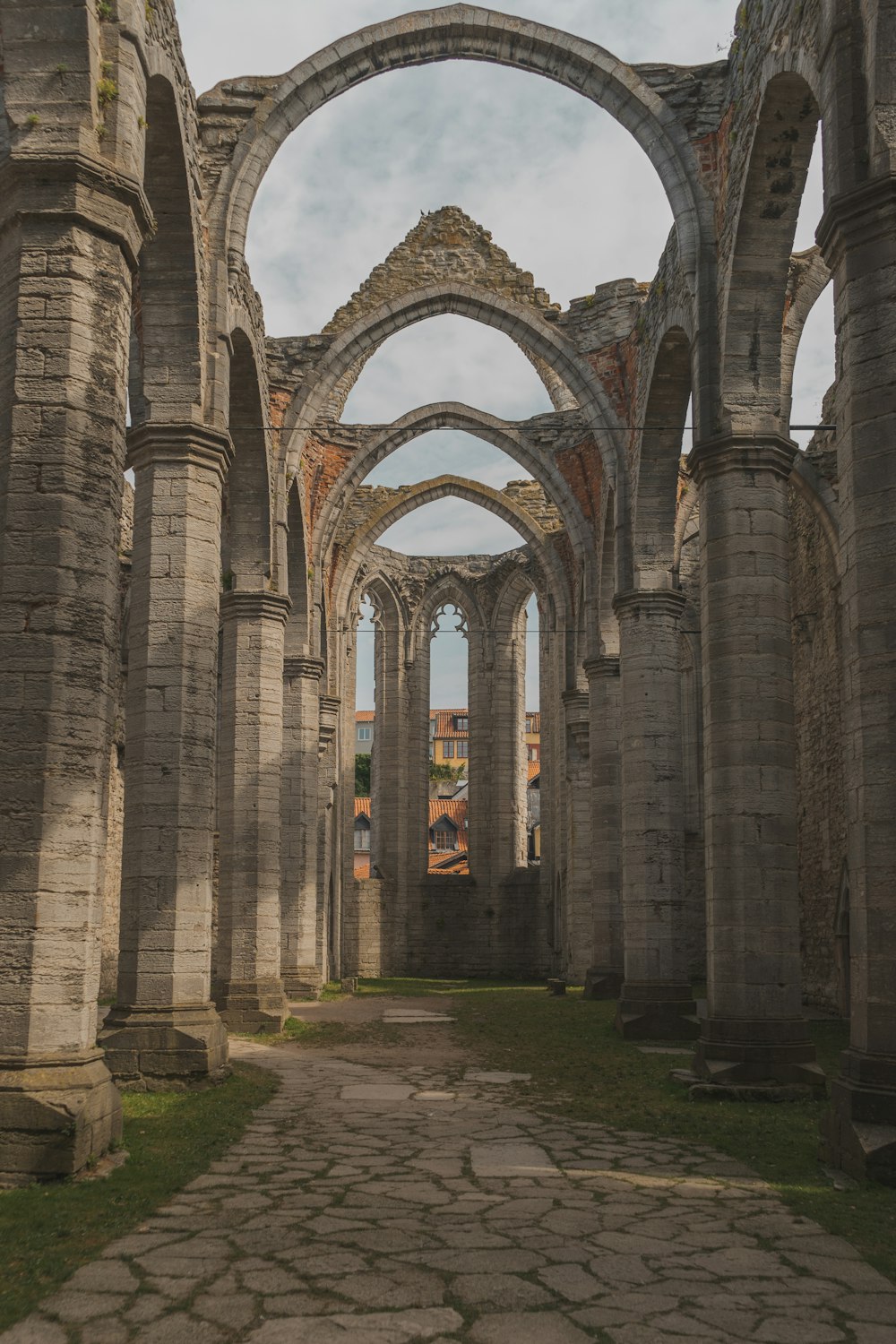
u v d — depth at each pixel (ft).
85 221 31.68
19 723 29.25
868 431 32.01
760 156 47.37
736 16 50.78
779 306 49.32
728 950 44.68
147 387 47.67
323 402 81.15
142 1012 42.86
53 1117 27.45
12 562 29.91
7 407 30.78
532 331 80.64
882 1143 28.84
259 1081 44.27
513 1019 72.49
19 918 28.53
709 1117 38.22
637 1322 19.15
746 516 47.57
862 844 30.83
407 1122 36.88
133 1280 20.83
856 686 31.55
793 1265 22.39
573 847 104.22
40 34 32.19
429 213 84.94
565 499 94.17
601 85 57.31
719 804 45.91
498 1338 18.33
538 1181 29.09
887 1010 29.89
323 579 95.30
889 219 32.19
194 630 46.16
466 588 138.72
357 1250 22.77
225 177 55.52
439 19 59.06
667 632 71.20
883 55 32.60
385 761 135.64
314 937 87.25
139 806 44.55
